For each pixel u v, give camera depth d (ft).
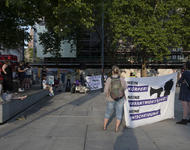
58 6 28.71
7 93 21.43
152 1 81.20
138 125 16.79
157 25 77.00
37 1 27.99
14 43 45.34
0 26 38.55
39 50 142.92
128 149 11.44
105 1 43.57
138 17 79.92
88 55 142.82
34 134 14.35
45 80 42.78
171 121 18.74
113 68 14.88
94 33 140.87
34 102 30.55
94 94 46.75
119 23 81.05
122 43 94.38
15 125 17.01
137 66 130.41
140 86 17.01
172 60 132.16
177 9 85.40
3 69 21.97
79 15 31.45
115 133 14.71
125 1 77.51
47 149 11.39
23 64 33.37
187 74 16.84
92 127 16.47
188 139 13.30
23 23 39.11
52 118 19.92
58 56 90.68
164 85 18.84
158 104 18.40
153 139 13.29
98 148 11.57
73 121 18.65
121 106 14.96
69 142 12.60
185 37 82.48
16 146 11.88
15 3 23.53
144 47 82.38
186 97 17.01
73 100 34.86
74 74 53.11
